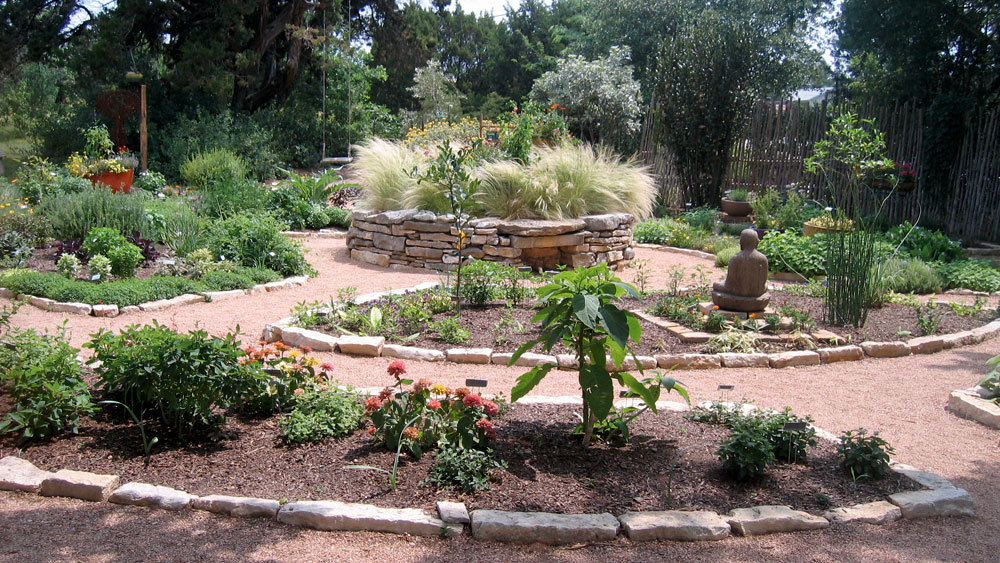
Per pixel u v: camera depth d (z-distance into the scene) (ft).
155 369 11.89
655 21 78.13
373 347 18.98
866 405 16.49
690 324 21.70
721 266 33.81
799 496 11.23
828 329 22.02
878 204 45.39
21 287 23.34
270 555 9.37
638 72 79.10
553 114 49.88
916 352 20.90
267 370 13.52
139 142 62.59
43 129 60.90
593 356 12.12
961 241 42.34
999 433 14.94
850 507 10.95
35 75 76.33
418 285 25.71
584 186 33.14
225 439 12.56
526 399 15.24
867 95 54.90
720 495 11.10
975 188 44.60
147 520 10.12
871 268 24.47
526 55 129.80
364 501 10.51
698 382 17.80
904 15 47.11
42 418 12.20
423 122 87.51
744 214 45.83
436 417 12.09
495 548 9.70
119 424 13.02
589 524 9.96
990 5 44.06
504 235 30.25
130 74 57.11
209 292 24.72
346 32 73.41
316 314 21.45
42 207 32.48
